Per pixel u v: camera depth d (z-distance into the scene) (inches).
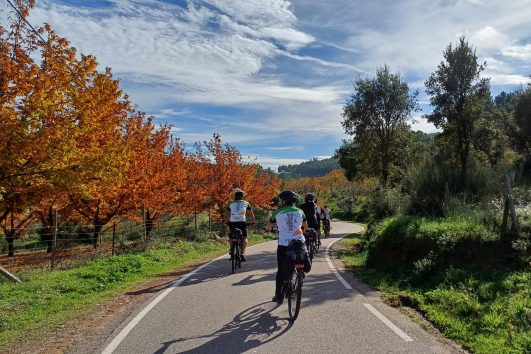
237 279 412.5
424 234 422.6
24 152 397.7
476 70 1065.5
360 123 1245.7
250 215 478.6
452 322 248.1
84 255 622.2
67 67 430.3
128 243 740.0
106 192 587.8
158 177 714.8
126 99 595.5
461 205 510.0
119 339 229.8
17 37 420.2
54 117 428.5
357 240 871.7
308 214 481.7
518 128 1378.0
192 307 298.0
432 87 1104.2
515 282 302.4
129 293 361.4
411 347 210.7
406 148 1227.9
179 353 206.1
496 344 212.4
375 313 275.7
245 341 221.8
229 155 1074.7
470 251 365.4
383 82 1225.4
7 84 397.4
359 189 2454.5
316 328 242.8
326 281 398.9
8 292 347.9
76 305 323.9
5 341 242.1
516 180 614.5
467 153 1069.1
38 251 962.7
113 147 477.7
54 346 225.9
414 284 357.7
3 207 445.1
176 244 699.4
